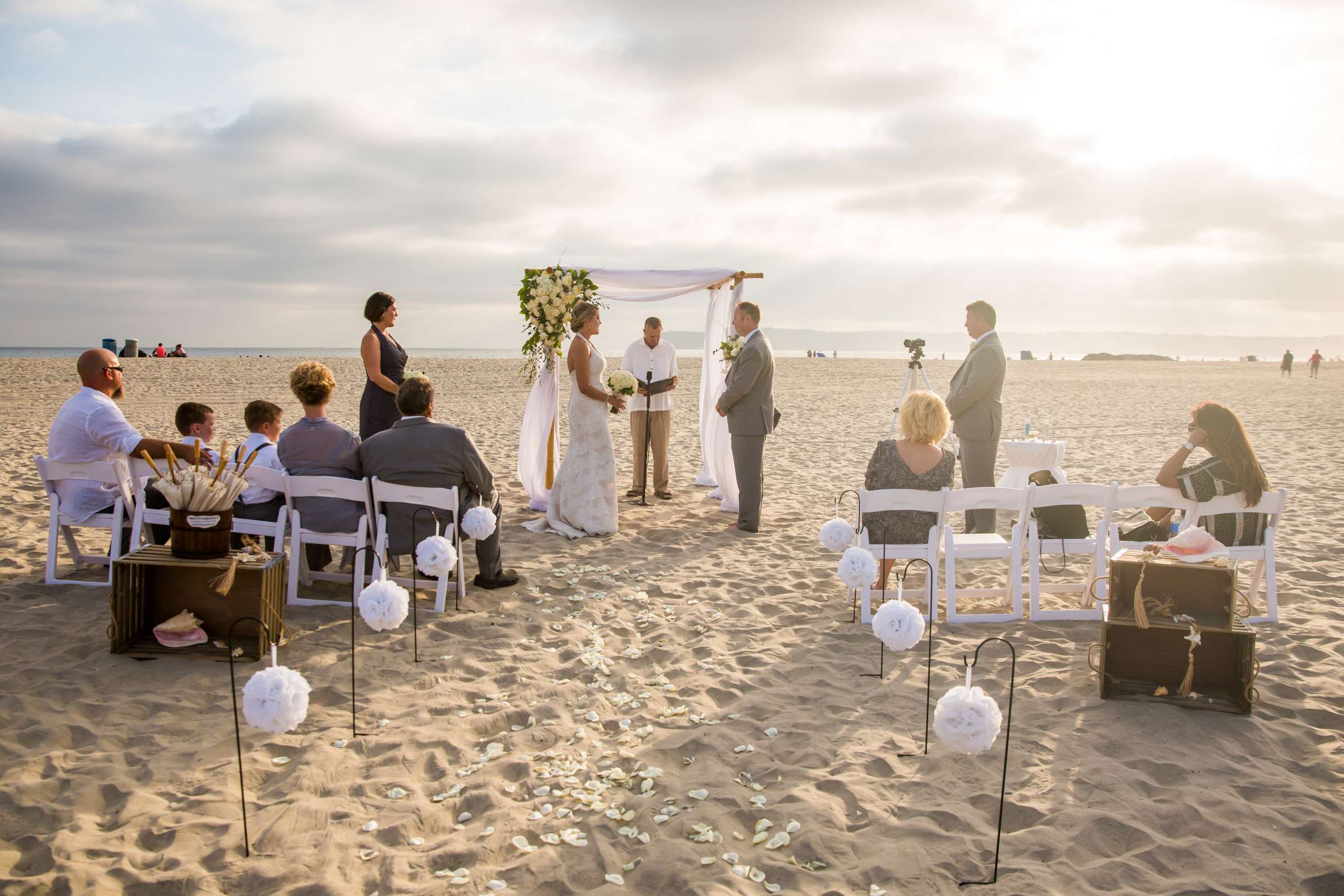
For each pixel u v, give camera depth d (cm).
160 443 505
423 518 498
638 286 852
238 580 423
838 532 462
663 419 855
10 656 406
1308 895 252
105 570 548
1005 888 255
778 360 5991
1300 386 3102
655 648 456
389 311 645
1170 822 289
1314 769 324
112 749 330
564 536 699
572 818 292
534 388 800
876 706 381
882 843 278
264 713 257
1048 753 336
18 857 263
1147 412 1991
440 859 268
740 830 286
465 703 383
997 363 650
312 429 502
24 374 2344
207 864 263
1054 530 548
